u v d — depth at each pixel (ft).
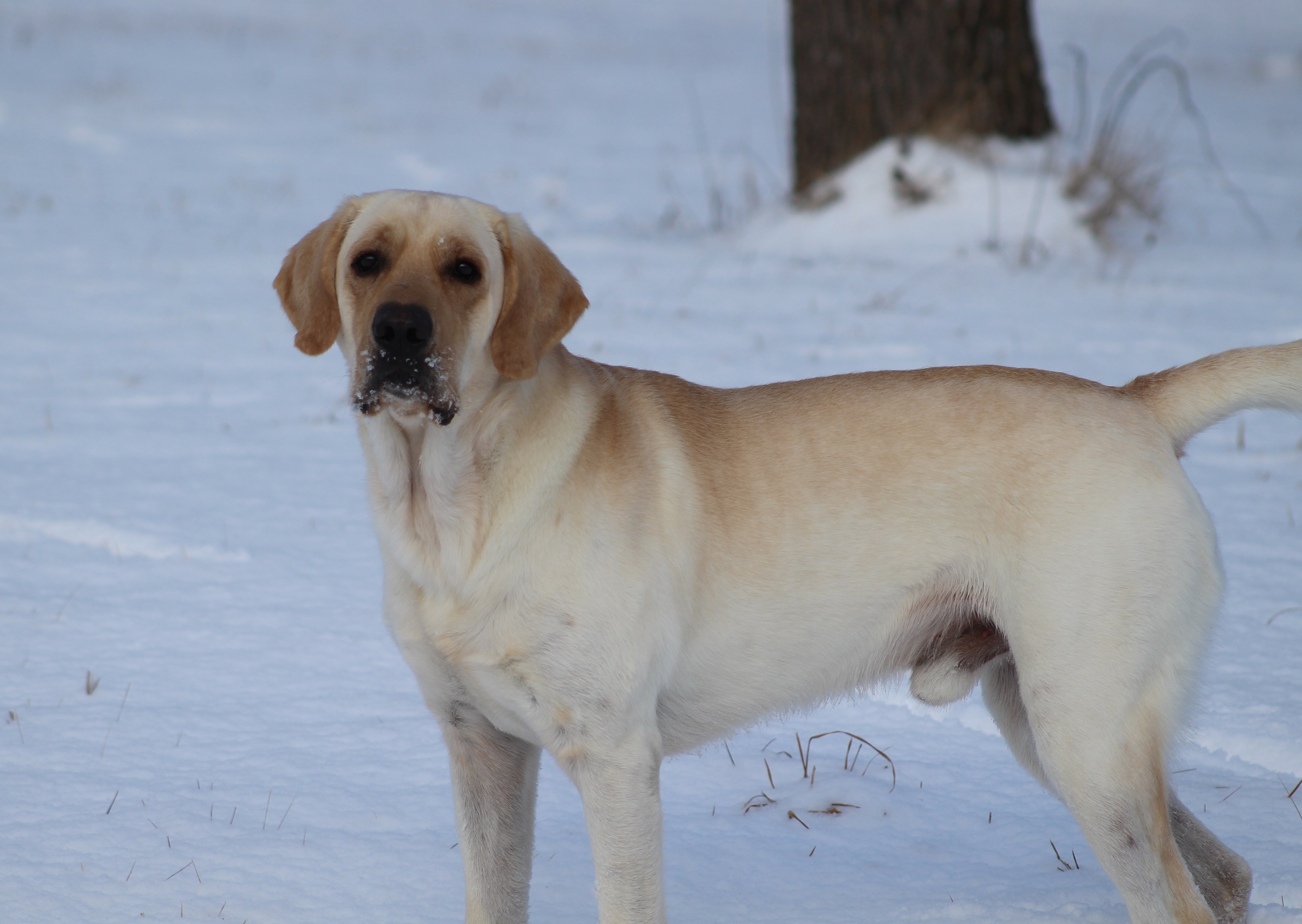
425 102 136.56
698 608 17.26
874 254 66.69
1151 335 49.85
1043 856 19.80
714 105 142.31
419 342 15.85
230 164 94.32
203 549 30.91
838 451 17.80
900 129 70.49
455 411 16.07
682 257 66.95
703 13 281.13
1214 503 33.91
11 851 18.80
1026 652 17.07
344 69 162.09
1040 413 17.72
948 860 19.71
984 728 24.22
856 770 22.44
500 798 17.84
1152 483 17.28
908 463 17.67
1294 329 50.31
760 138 116.78
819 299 57.47
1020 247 65.72
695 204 84.43
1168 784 17.16
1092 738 16.69
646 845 16.34
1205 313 53.67
